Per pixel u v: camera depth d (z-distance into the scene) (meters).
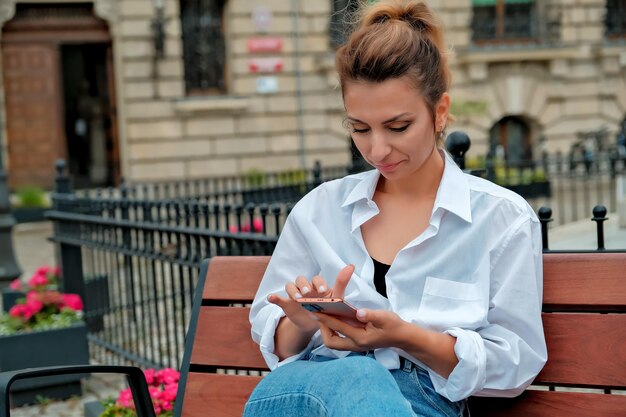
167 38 15.77
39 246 12.50
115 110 16.14
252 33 16.27
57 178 6.67
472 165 11.81
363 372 1.61
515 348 1.78
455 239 1.86
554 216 12.51
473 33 17.47
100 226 5.54
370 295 1.89
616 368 1.84
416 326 1.75
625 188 8.17
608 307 1.88
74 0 15.44
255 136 16.44
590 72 17.83
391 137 1.80
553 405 1.89
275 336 2.01
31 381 4.52
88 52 20.45
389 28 1.80
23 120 15.55
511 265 1.82
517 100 17.48
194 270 5.68
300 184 9.85
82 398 4.63
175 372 3.14
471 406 1.97
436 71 1.82
